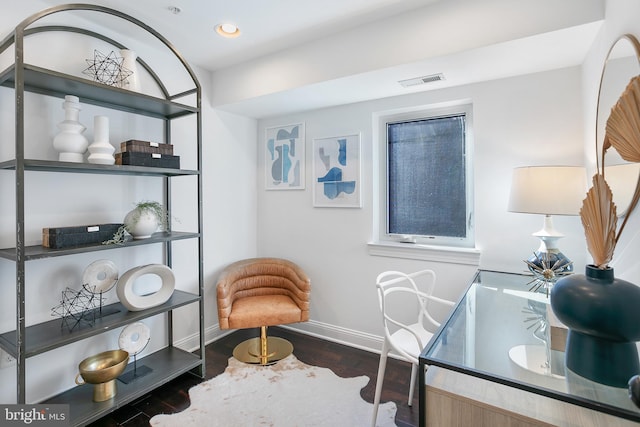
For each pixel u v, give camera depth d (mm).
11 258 1441
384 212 2729
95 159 1781
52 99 1839
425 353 1083
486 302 1661
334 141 2820
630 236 1175
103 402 1776
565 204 1581
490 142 2178
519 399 1003
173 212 2506
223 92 2719
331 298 2887
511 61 1855
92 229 1778
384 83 2217
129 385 1935
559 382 945
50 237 1639
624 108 1013
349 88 2320
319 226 2932
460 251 2273
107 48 2096
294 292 2756
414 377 1929
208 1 1798
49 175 1834
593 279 908
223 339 2893
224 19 1979
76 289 1952
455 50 1738
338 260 2846
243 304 2658
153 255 2393
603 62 1468
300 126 3004
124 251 2213
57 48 1865
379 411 1877
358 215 2736
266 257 3234
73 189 1938
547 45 1659
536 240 2061
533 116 2043
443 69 1972
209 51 2406
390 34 1931
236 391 2086
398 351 1604
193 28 2084
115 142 2123
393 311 2580
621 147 1062
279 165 3143
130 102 2031
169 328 2482
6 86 1689
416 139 2600
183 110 2223
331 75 2150
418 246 2447
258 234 3305
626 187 1181
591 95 1694
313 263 2979
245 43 2279
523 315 1498
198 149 2225
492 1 1645
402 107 2490
